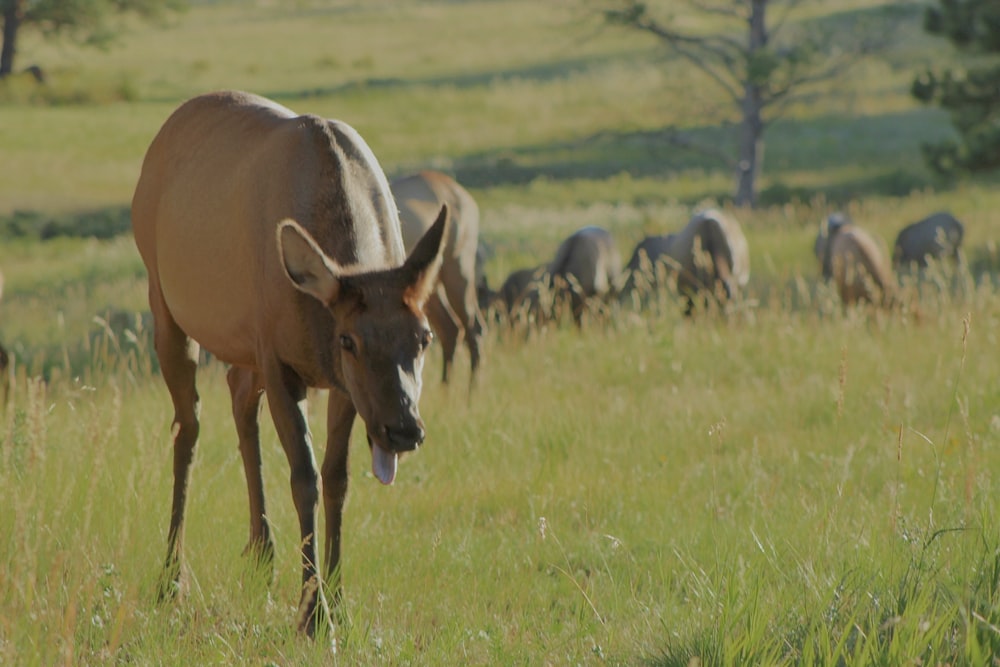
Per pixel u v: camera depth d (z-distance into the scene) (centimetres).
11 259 10444
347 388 1708
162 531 2088
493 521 2538
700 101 12788
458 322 4666
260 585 1923
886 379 2152
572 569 2219
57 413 3005
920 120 17962
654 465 2955
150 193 2255
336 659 1647
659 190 14325
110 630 1716
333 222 1867
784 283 6475
